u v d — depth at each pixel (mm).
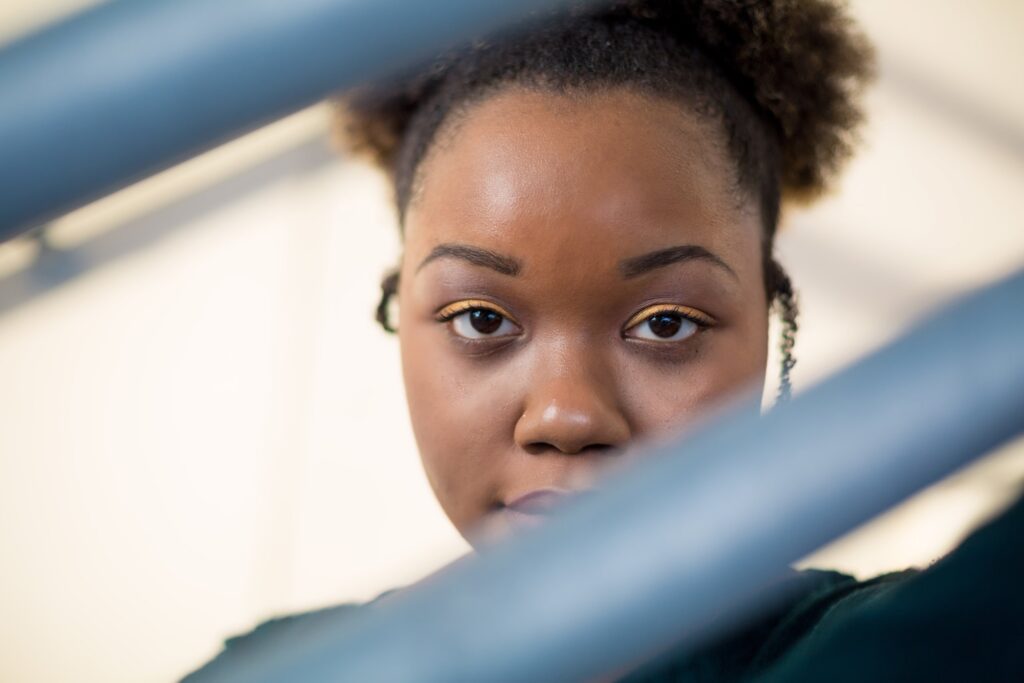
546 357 617
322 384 2189
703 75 676
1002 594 354
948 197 2100
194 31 219
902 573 639
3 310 1790
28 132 215
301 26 222
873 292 2057
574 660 238
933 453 242
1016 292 245
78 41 217
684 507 242
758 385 664
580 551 241
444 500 657
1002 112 2109
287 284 2084
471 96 651
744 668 621
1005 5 2096
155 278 1938
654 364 622
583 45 647
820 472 241
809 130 768
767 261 721
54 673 2113
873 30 2111
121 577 2141
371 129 787
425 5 230
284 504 2186
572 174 614
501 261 615
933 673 358
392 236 2105
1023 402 241
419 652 238
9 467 2115
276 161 1847
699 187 633
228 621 2139
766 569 244
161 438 2123
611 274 609
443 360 637
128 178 226
